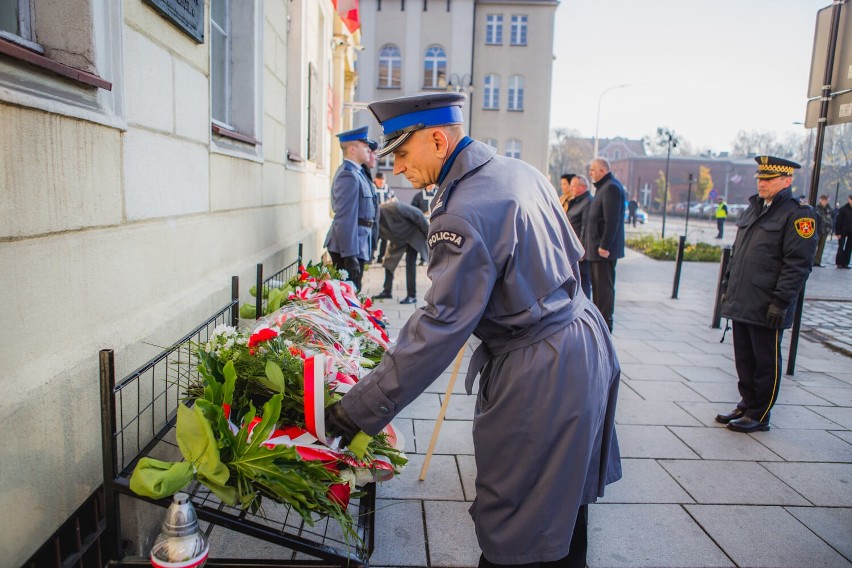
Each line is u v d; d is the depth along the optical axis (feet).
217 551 8.41
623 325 24.68
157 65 8.91
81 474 6.48
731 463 12.00
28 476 5.52
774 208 13.35
